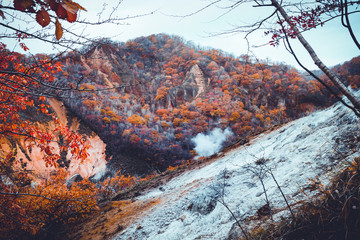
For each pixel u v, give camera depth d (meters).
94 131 63.81
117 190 13.85
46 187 7.22
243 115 62.94
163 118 82.44
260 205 3.08
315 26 1.31
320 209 1.88
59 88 1.55
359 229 1.59
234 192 4.30
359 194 1.75
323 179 2.77
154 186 10.29
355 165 2.02
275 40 1.52
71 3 0.84
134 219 6.50
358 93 3.61
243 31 1.57
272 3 1.42
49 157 3.74
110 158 58.66
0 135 3.58
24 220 5.14
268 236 2.03
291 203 2.59
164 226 5.03
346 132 3.76
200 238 3.19
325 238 1.69
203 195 4.71
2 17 0.91
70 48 1.54
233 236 2.59
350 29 1.07
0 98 3.15
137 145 64.06
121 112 71.06
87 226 7.36
